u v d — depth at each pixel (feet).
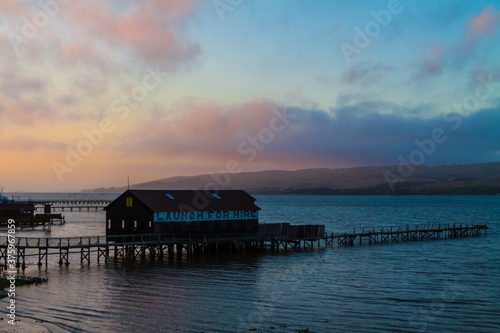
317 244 270.87
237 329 106.83
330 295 139.44
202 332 104.53
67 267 179.73
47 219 407.44
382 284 156.56
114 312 118.32
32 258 201.16
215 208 221.25
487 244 278.26
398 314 120.37
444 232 355.97
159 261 195.31
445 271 183.21
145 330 105.40
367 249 249.34
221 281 156.25
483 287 153.38
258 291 142.72
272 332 105.19
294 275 169.27
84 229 389.19
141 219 205.46
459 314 120.98
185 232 211.00
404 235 321.73
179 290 142.31
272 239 229.25
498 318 117.60
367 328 109.09
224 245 226.99
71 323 108.99
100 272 169.48
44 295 133.49
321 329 107.96
